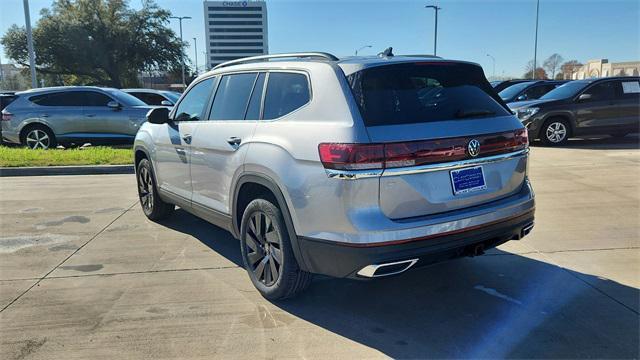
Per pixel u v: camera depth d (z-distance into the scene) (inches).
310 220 129.0
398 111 127.5
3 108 535.5
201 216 191.0
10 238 217.2
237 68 174.6
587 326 134.6
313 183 126.8
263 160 142.5
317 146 126.3
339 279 168.6
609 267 174.1
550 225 221.5
